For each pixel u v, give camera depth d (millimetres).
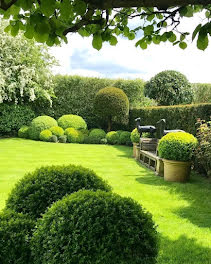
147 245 1277
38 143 9273
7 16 1220
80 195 1440
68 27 1312
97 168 5539
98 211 1323
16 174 4672
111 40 1497
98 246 1239
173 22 1403
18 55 10320
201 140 4492
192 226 2621
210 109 5223
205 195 3686
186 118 6211
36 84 10711
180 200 3461
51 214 1376
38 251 1340
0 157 6379
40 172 1928
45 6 845
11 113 10523
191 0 927
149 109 8984
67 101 12023
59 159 6391
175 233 2445
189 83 11414
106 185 1946
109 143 10133
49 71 11195
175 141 4438
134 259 1242
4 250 1354
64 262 1226
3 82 9523
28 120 11047
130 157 7176
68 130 10125
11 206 1798
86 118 12078
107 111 10508
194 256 2053
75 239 1238
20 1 899
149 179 4656
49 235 1314
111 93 10453
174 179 4496
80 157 6816
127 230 1273
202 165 4707
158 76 11266
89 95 12125
